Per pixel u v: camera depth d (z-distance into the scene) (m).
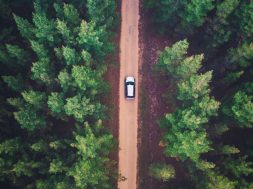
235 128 50.12
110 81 56.53
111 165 49.75
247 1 46.25
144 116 56.19
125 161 54.75
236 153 48.34
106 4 45.84
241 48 45.62
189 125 41.03
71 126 50.28
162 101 56.75
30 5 50.56
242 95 42.34
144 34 58.31
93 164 40.97
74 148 45.00
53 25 43.47
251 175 45.22
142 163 54.88
